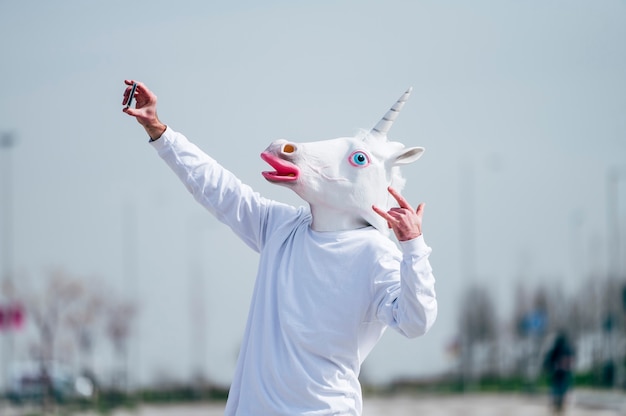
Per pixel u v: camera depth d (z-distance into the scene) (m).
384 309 6.32
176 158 6.95
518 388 47.22
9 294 46.56
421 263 6.11
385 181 6.64
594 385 47.09
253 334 6.61
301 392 6.38
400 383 49.50
